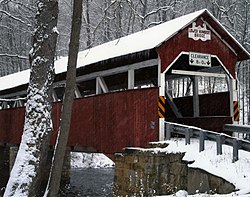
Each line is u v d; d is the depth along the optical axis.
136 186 10.05
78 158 27.94
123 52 12.16
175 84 32.12
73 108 15.16
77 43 8.41
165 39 10.90
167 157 9.63
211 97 13.53
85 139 14.13
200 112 14.10
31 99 8.75
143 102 11.36
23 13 32.50
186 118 14.38
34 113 8.67
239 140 8.60
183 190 9.01
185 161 9.18
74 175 22.38
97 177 21.55
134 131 11.55
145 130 11.17
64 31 30.64
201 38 11.83
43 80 8.81
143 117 11.29
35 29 8.98
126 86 17.69
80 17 8.42
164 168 9.64
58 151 8.29
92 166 27.38
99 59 13.20
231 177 7.78
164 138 10.81
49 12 8.92
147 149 9.95
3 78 24.72
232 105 12.24
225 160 8.64
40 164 8.59
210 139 9.32
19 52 40.38
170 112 15.58
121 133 12.11
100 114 13.31
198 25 11.81
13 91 21.02
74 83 8.41
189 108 14.62
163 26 12.71
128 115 11.87
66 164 18.47
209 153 9.13
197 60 11.66
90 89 18.70
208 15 11.66
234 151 8.48
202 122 13.51
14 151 20.06
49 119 8.85
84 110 14.37
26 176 8.36
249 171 7.85
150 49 10.91
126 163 10.67
